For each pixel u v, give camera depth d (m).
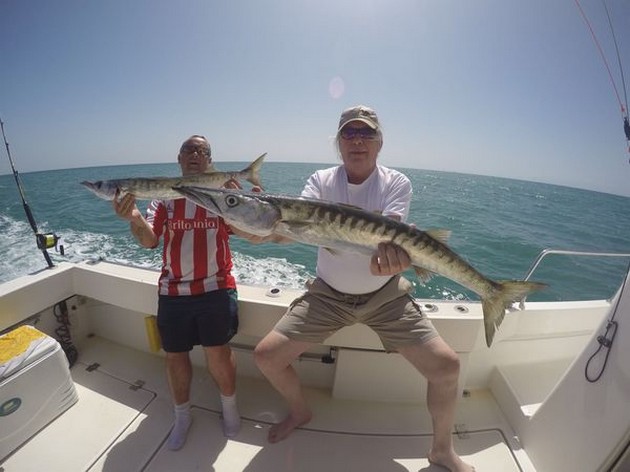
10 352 2.43
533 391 2.74
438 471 2.34
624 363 1.77
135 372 3.19
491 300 2.40
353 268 2.40
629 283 1.86
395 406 2.91
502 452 2.47
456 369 2.20
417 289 7.86
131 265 3.47
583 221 22.61
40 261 8.91
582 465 1.91
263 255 9.37
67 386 2.70
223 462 2.35
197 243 2.59
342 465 2.37
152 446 2.45
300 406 2.58
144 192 3.12
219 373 2.52
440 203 23.11
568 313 3.02
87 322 3.66
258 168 3.89
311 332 2.40
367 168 2.61
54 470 2.25
